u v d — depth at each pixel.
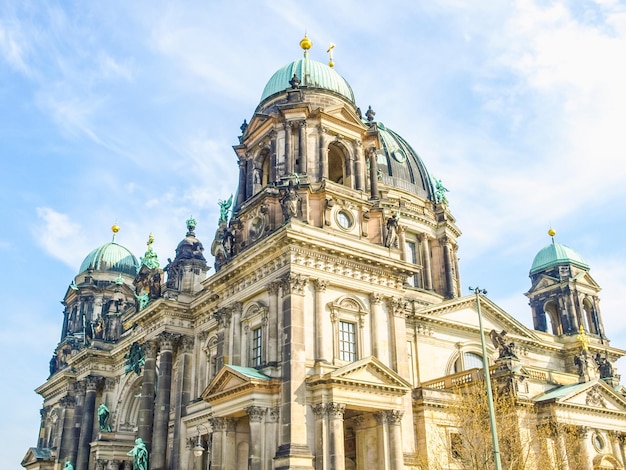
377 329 60.44
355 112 72.00
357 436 58.16
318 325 56.50
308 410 53.19
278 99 71.12
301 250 57.72
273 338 56.81
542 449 63.66
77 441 91.88
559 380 76.50
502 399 62.34
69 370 101.38
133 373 89.00
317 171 64.88
